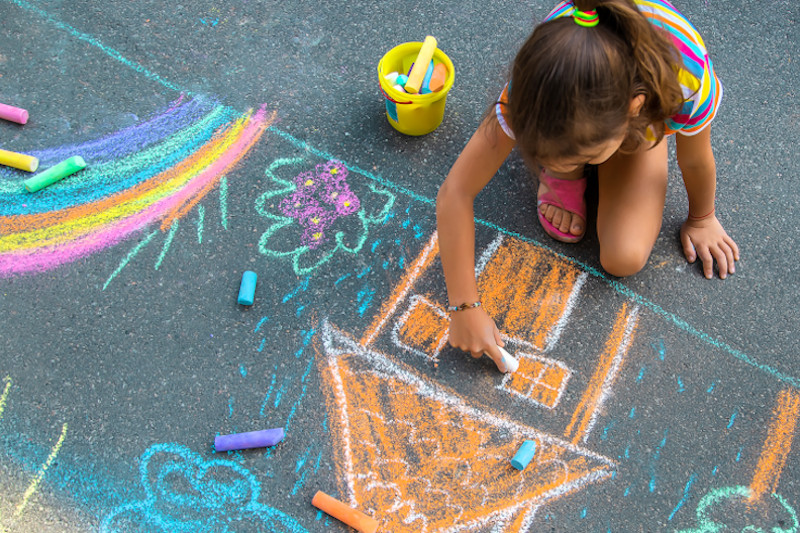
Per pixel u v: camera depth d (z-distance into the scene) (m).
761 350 2.14
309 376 2.08
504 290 2.22
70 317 2.17
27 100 2.55
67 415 2.03
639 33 1.38
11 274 2.24
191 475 1.96
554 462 1.98
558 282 2.23
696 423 2.04
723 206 2.37
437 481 1.95
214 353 2.12
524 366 2.11
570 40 1.35
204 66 2.62
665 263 2.27
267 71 2.62
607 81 1.36
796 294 2.22
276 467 1.97
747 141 2.49
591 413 2.04
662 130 1.79
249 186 2.39
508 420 2.03
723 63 2.66
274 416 2.03
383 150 2.46
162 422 2.02
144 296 2.20
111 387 2.07
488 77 2.62
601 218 2.15
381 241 2.29
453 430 2.01
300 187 2.39
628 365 2.11
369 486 1.95
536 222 2.33
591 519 1.91
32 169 2.40
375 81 2.61
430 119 2.40
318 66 2.63
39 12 2.73
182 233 2.30
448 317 2.17
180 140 2.48
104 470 1.96
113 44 2.66
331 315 2.17
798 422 2.04
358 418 2.03
